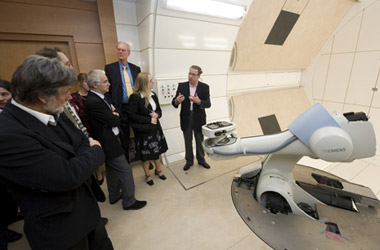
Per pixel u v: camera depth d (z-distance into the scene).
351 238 1.36
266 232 1.49
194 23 2.37
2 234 1.12
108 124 1.50
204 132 1.78
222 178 2.30
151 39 2.26
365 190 1.85
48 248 0.75
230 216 1.70
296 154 1.56
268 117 3.71
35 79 0.65
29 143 0.65
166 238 1.50
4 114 0.68
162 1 1.97
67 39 2.18
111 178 1.82
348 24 3.44
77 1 2.11
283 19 2.89
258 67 3.55
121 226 1.62
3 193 1.21
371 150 1.34
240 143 1.71
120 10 2.35
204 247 1.41
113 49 2.39
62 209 0.76
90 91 1.50
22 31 1.90
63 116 0.98
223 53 2.84
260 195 1.76
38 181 0.66
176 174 2.42
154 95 2.09
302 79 4.41
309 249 1.32
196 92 2.21
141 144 1.99
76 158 0.81
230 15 2.43
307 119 1.43
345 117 1.39
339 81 3.72
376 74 3.19
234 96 3.45
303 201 1.75
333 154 1.33
